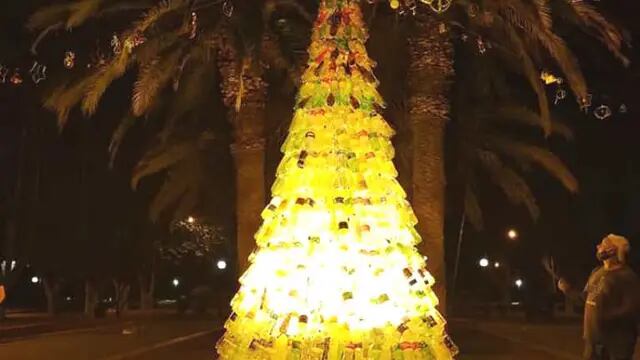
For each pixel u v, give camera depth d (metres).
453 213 25.02
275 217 8.77
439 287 14.62
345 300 8.27
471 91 20.89
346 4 9.07
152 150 22.59
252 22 15.16
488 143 22.55
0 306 42.22
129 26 16.12
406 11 14.88
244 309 8.70
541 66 16.84
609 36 13.80
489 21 14.58
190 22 15.08
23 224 42.91
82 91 16.08
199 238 47.44
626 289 9.43
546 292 48.66
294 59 16.14
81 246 45.62
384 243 8.56
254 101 15.55
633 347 9.47
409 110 15.66
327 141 8.71
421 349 8.45
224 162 22.95
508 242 46.47
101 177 44.09
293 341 8.30
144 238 47.22
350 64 8.91
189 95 18.92
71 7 15.63
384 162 8.85
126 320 46.44
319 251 8.45
